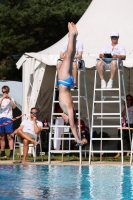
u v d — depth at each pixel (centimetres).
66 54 1647
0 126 2780
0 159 2689
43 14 6538
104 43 2936
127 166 2320
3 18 6781
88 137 2997
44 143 2998
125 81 3288
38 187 1672
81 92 3303
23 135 2497
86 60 2759
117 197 1488
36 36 6800
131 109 2880
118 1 3194
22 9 7075
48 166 2317
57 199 1435
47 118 3297
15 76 7075
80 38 3031
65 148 2864
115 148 3183
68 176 1962
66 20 6588
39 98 3128
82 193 1555
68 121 1653
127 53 2792
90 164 2405
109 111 3356
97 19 3142
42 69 2838
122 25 3048
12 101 2816
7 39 6644
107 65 2469
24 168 2231
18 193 1541
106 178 1905
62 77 1639
